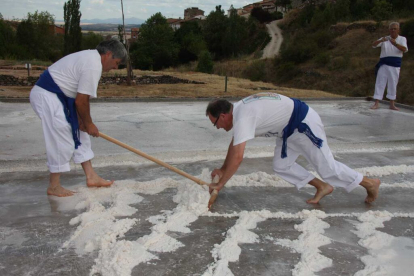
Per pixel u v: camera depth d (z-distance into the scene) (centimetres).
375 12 4034
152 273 243
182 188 384
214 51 5562
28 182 406
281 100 329
